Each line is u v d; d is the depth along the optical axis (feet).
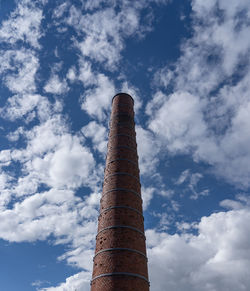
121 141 83.71
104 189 73.20
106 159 82.99
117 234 60.49
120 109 95.61
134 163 79.36
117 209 65.36
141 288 54.49
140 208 70.08
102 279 54.24
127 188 70.59
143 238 64.39
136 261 57.47
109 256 57.11
